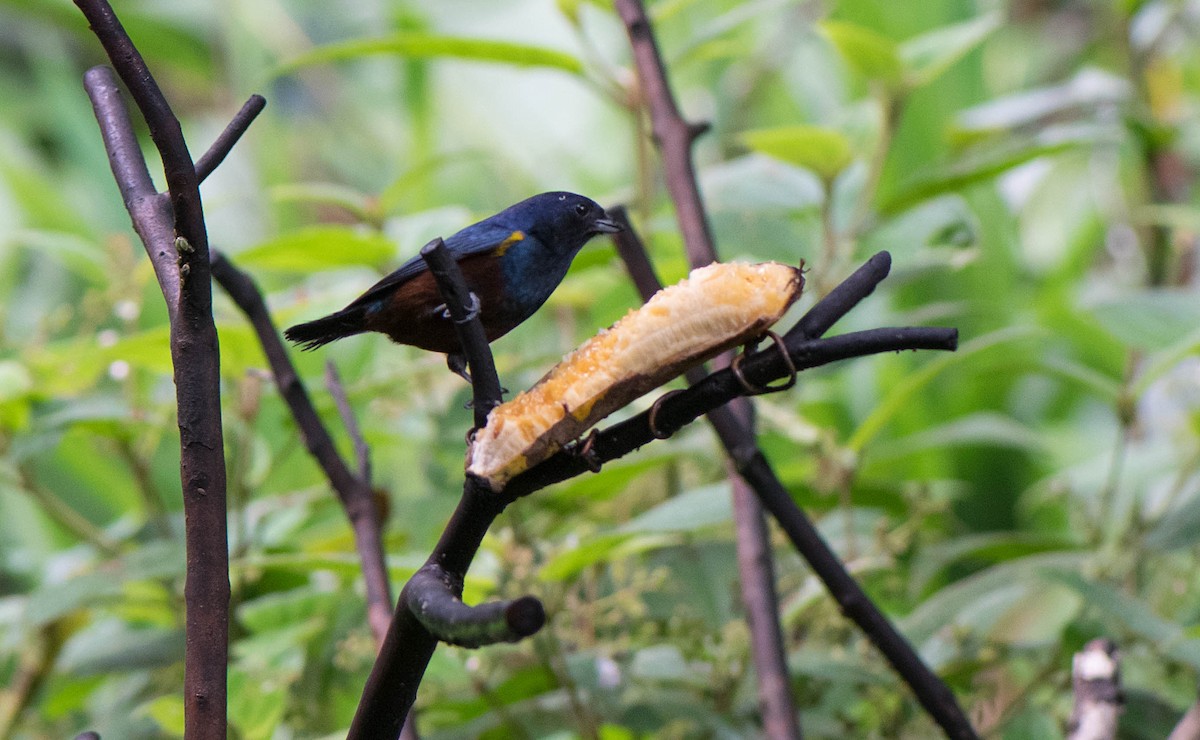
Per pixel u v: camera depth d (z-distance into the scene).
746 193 2.66
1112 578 2.42
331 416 2.58
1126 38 3.33
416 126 4.44
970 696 2.29
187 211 1.66
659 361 1.66
